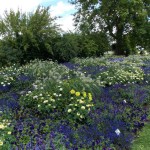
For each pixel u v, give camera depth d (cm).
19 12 2052
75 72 1197
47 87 866
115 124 706
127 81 1219
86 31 3209
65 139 607
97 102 892
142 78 1295
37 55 2041
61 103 789
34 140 607
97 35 3180
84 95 782
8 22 2006
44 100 788
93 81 1005
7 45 1950
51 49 2009
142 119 805
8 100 897
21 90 1053
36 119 730
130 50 3375
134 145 658
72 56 2166
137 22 3184
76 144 602
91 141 614
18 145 582
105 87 1131
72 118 732
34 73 1269
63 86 845
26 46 1909
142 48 3453
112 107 854
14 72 1354
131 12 3105
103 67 1557
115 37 3353
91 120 730
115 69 1356
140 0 3103
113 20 3253
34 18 2039
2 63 1878
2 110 793
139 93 1040
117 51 3388
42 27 2042
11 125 677
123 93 1010
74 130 670
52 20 2097
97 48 2644
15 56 1903
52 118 747
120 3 3083
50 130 664
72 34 2395
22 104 841
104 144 612
